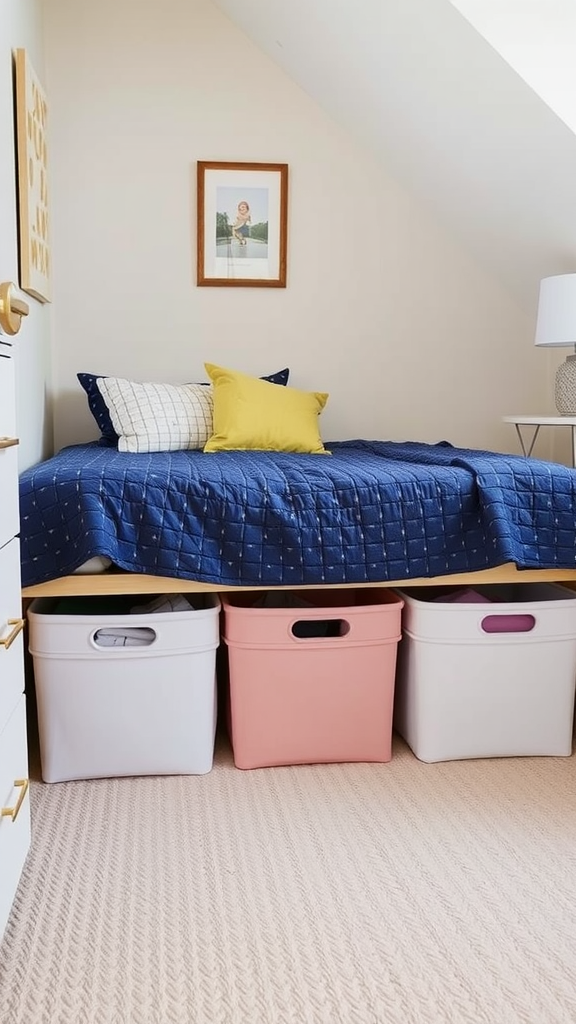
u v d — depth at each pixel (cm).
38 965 133
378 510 202
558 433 350
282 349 337
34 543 189
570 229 281
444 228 340
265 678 204
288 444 290
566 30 232
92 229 321
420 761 212
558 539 206
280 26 294
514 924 145
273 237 330
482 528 204
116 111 319
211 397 301
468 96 255
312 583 199
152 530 191
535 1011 124
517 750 214
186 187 325
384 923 145
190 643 196
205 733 202
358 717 209
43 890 153
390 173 335
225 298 331
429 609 205
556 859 166
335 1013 123
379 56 268
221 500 195
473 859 166
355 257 338
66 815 182
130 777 201
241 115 326
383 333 342
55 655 192
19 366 235
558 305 268
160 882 156
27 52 261
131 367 328
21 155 238
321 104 328
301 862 164
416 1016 122
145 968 132
